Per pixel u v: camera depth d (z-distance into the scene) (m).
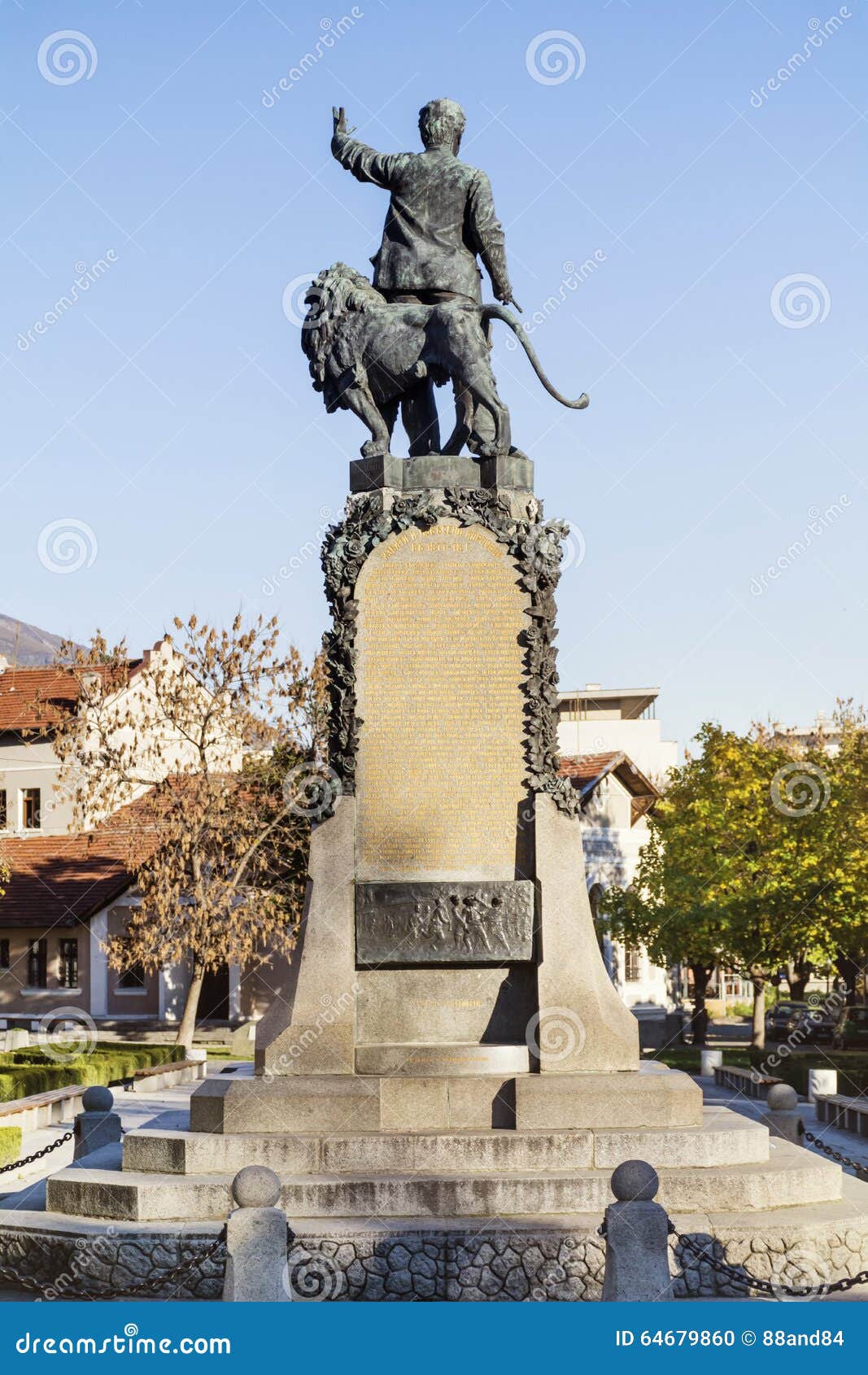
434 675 15.50
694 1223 12.68
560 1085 14.05
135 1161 13.87
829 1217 12.95
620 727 66.31
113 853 52.44
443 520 15.67
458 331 15.93
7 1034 39.81
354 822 15.28
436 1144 13.51
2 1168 15.80
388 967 15.09
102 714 50.56
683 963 51.31
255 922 42.19
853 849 42.53
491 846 15.32
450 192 16.47
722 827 44.81
